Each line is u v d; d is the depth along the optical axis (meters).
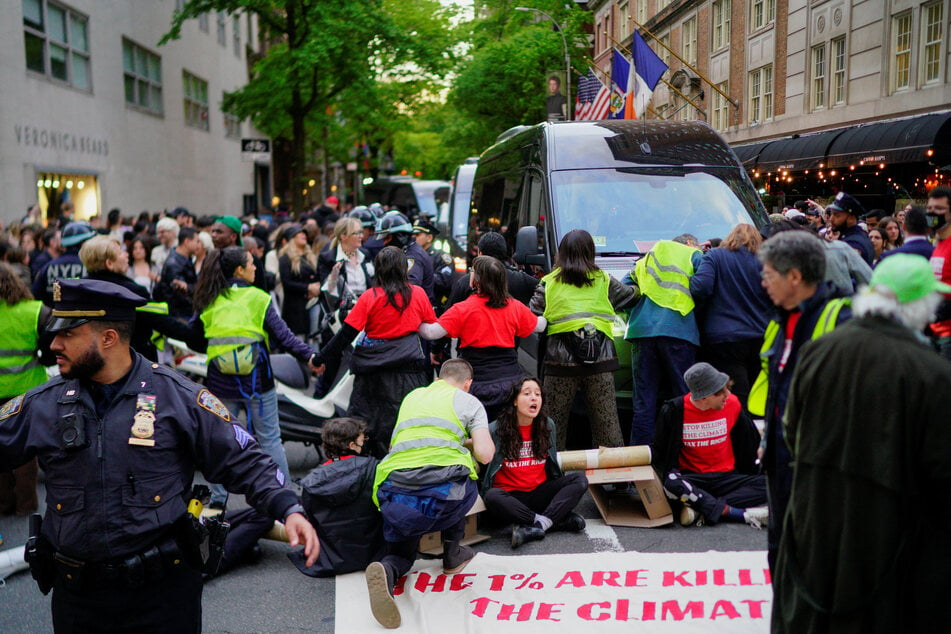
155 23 24.69
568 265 5.88
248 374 5.55
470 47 35.84
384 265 5.80
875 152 14.91
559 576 4.64
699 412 5.49
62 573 2.77
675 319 5.86
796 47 22.02
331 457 4.98
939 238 6.09
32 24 16.91
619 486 5.98
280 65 23.77
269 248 15.12
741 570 4.61
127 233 11.07
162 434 2.81
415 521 4.32
